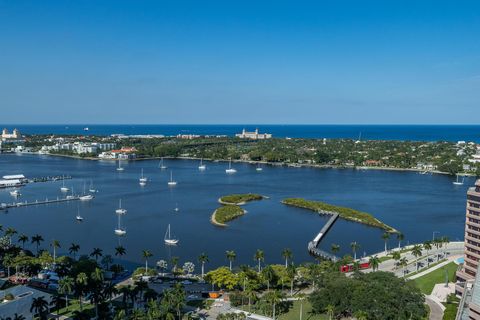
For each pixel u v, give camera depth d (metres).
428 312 177.12
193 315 175.88
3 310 151.00
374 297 166.12
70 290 170.88
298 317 175.25
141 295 186.50
